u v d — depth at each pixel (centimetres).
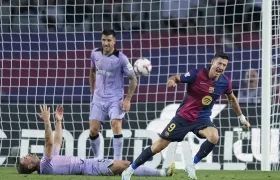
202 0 4903
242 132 3722
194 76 2442
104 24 4928
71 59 4234
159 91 4428
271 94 3844
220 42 4775
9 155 3850
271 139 3703
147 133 3781
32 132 3891
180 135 2445
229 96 2544
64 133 3850
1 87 4503
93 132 3189
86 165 2841
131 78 3103
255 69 4062
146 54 4791
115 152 3159
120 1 5025
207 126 2461
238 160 3678
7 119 3916
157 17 4959
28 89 4494
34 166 2853
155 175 2823
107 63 3114
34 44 4766
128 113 3831
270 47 3588
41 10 4912
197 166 3666
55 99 4400
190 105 2455
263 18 3616
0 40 4797
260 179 2758
